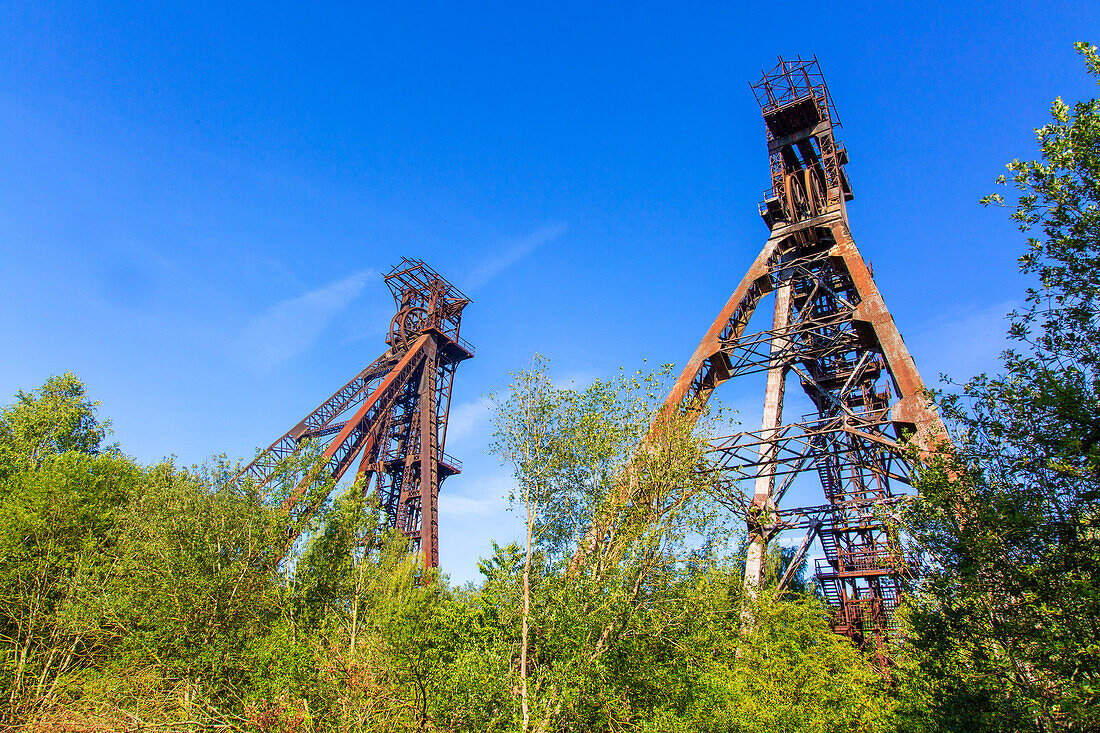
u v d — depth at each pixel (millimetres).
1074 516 10266
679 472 15391
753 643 19297
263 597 23406
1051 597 10617
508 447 16109
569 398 16234
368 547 26984
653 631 14656
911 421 21125
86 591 24266
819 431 23281
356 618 23609
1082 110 10758
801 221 29797
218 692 20641
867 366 29922
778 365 26500
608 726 14047
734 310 28438
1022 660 11391
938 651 12953
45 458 35219
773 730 16938
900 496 20969
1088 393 10211
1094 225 10414
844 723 17719
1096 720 9672
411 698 18578
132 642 22359
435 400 54000
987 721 11836
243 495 25578
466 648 14898
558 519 15781
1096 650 9664
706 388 26812
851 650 20391
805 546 25094
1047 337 11031
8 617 24062
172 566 22703
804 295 30234
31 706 20797
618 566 14859
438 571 31797
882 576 27719
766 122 32438
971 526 11711
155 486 28062
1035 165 11062
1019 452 11164
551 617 14289
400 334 55281
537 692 13578
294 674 19844
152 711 19734
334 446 44250
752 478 22797
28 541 26250
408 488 49750
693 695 15227
